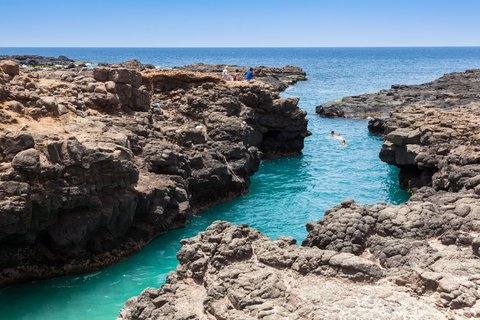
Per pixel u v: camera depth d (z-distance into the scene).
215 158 30.92
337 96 92.25
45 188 19.55
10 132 19.59
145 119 30.31
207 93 37.94
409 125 33.94
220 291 14.12
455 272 14.25
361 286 14.30
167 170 27.34
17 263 20.59
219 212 29.34
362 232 17.34
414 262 15.30
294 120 43.56
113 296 19.70
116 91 30.11
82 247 21.62
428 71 183.50
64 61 123.38
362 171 38.75
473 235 16.84
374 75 157.62
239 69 108.50
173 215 26.14
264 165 41.12
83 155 20.48
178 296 14.77
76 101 26.72
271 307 13.02
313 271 14.96
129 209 22.81
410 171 33.75
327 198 31.84
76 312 18.53
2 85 22.58
